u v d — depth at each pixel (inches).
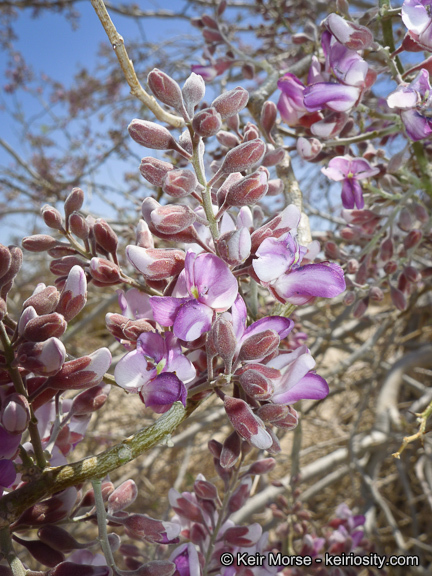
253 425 2.1
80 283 2.2
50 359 2.0
